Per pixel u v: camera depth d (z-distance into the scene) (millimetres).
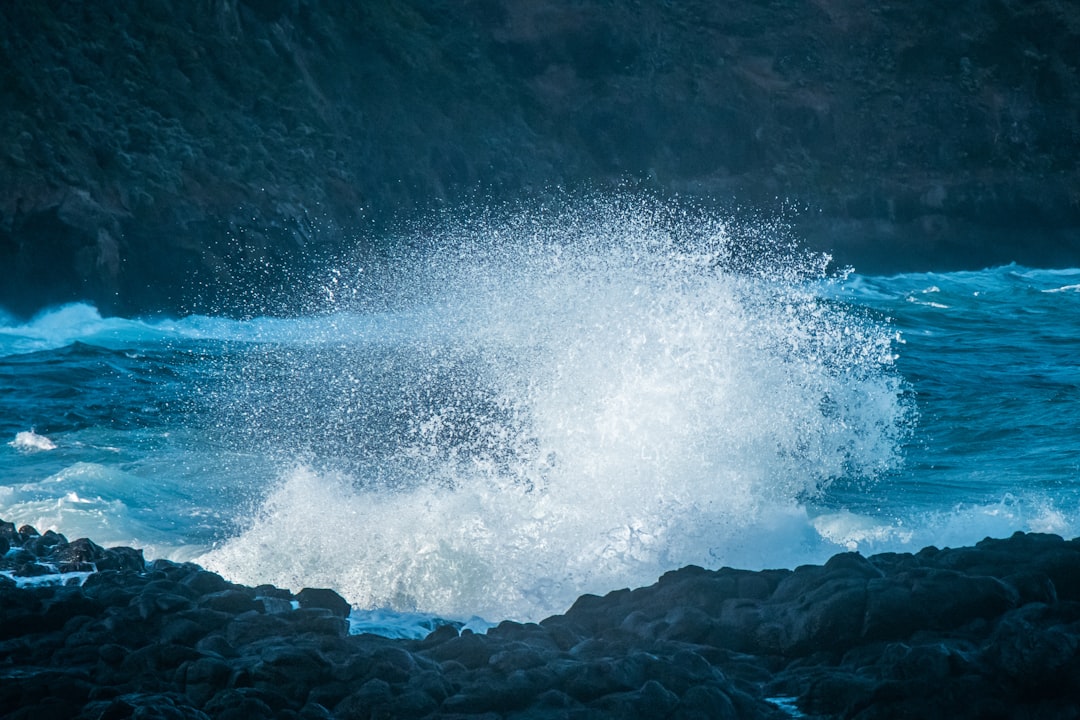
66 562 21781
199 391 54281
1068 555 17422
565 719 14211
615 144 134125
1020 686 14367
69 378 58469
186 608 17750
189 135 100188
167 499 32156
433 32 130125
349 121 116438
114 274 87375
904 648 15148
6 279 82562
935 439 39344
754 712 14547
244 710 14289
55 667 16094
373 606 23047
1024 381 52781
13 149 84938
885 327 78688
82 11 102062
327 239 103062
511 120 128000
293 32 116750
